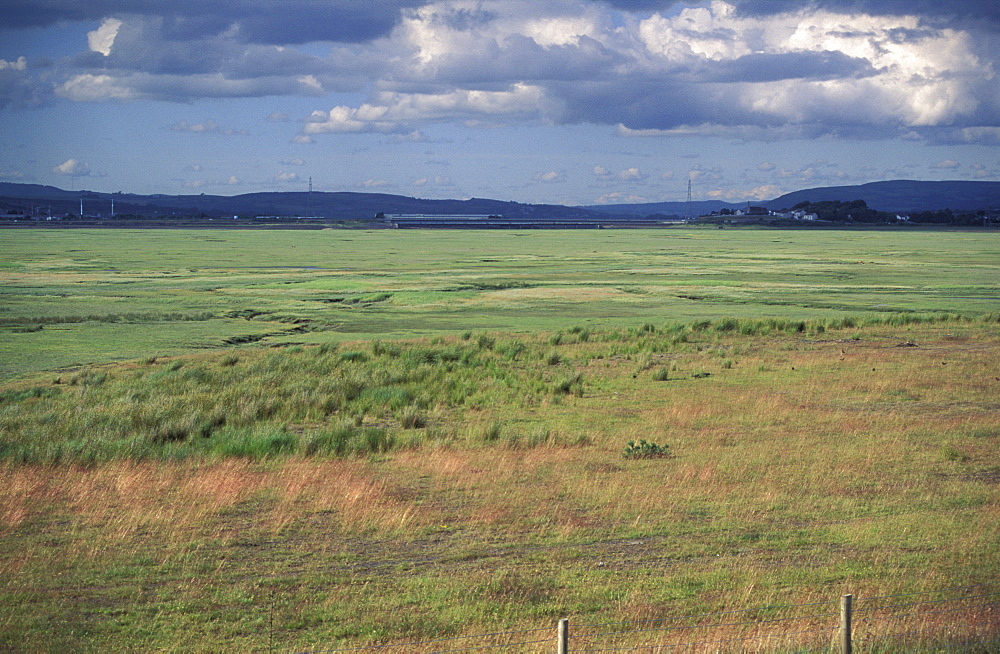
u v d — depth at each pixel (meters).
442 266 128.38
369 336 58.81
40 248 170.50
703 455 23.64
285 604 13.74
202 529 17.45
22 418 28.75
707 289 92.62
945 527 17.12
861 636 11.86
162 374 39.53
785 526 17.52
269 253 160.50
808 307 76.12
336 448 24.80
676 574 14.85
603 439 26.23
